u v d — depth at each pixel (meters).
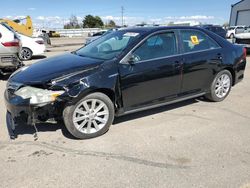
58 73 3.65
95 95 3.75
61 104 3.53
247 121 4.50
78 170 3.08
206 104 5.36
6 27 7.51
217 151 3.49
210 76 5.12
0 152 3.48
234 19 43.03
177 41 4.59
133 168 3.12
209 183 2.84
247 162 3.23
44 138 3.86
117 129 4.16
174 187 2.78
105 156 3.38
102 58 4.09
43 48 13.04
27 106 3.47
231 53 5.37
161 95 4.48
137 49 4.09
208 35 5.12
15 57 7.51
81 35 44.91
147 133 4.03
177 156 3.37
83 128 3.80
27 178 2.94
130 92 4.07
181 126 4.29
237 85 6.98
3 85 7.16
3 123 4.45
